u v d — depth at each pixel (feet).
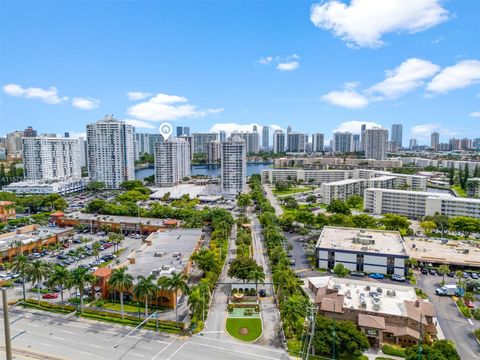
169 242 595.47
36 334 351.05
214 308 416.05
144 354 317.42
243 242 630.33
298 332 354.13
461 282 465.88
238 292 448.65
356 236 608.19
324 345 310.45
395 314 352.28
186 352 321.93
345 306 370.73
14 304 416.87
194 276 509.76
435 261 552.00
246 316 395.34
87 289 463.42
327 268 551.59
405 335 335.47
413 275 524.93
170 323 368.89
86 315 389.39
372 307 367.45
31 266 413.59
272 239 610.24
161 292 415.23
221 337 350.23
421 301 379.55
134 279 426.51
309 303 375.45
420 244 646.33
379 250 540.93
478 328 373.61
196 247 571.69
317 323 329.72
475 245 640.99
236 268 463.42
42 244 639.35
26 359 306.96
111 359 309.01
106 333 354.13
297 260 588.09
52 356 312.50
